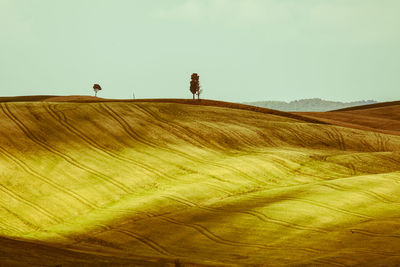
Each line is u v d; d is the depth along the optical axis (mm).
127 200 46938
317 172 60156
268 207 43031
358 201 44562
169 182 52719
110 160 58375
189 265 28047
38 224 40406
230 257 30641
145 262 28000
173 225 39062
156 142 68125
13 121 69188
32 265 24656
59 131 67312
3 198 45062
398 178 54625
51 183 49625
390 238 33094
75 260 27203
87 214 43094
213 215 41562
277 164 62062
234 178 55125
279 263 28641
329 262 27953
